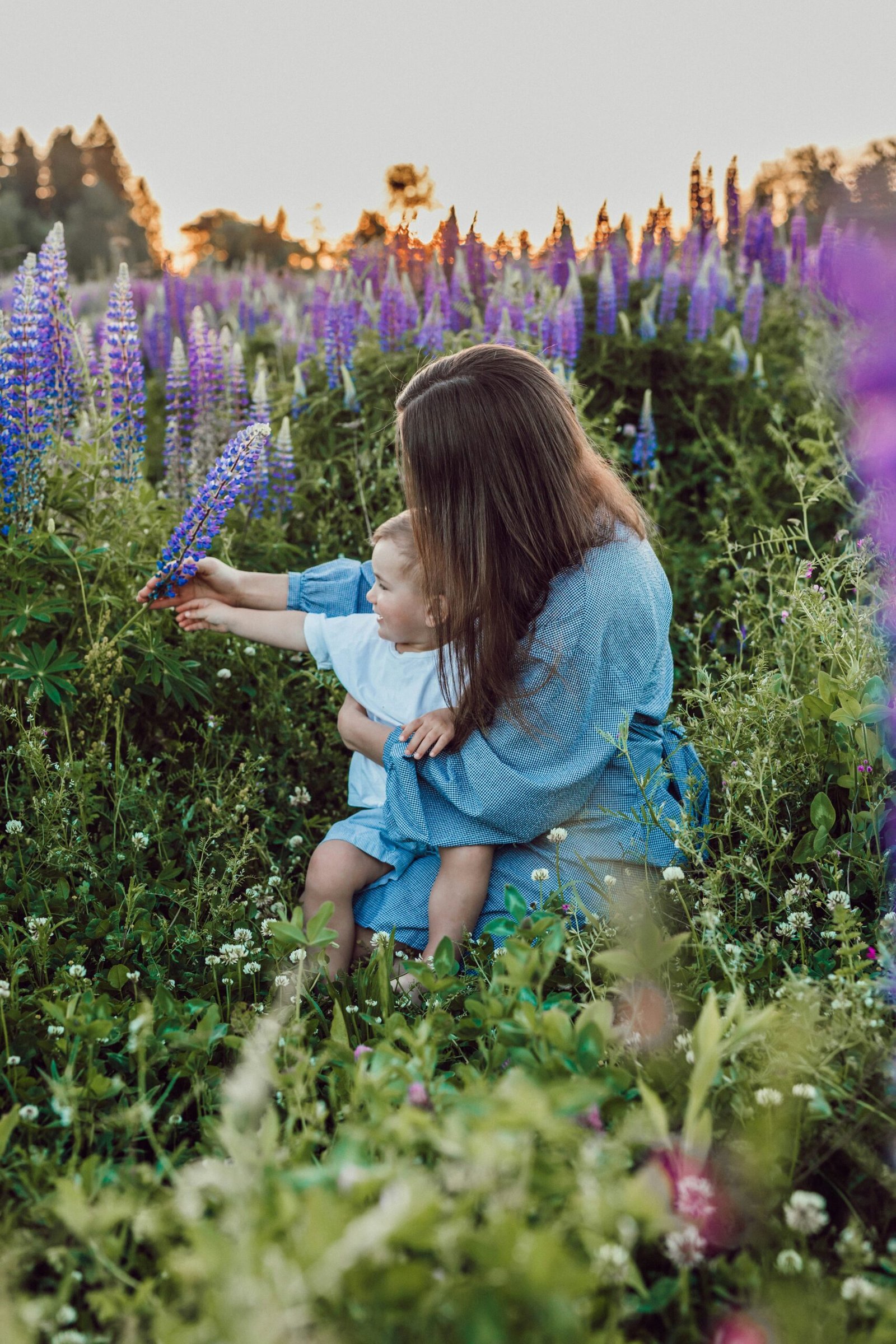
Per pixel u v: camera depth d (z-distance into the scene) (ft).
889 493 4.53
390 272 16.78
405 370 15.94
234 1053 6.49
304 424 15.39
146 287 28.45
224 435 13.92
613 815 7.44
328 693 10.84
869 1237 5.17
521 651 7.54
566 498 7.59
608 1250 4.10
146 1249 4.83
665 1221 3.71
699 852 7.30
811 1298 4.37
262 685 10.48
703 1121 4.49
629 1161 4.47
